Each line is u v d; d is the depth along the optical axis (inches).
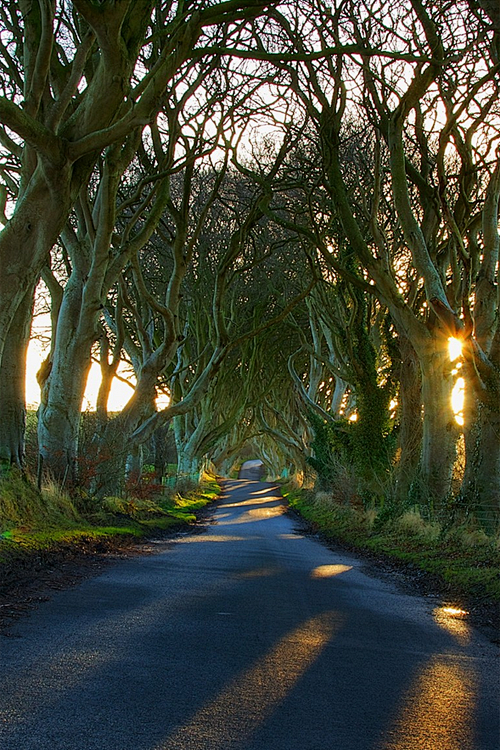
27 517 534.3
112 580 391.9
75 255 759.1
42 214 510.3
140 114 464.8
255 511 1509.6
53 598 319.9
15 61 693.9
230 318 1584.6
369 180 1013.8
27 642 232.8
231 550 634.8
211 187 1253.1
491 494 675.4
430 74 719.1
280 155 1002.7
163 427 1599.4
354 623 313.9
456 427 835.4
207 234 1342.3
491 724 179.3
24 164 555.8
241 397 1883.6
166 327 915.4
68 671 201.3
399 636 292.0
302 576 475.8
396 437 1063.0
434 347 820.6
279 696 191.8
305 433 2192.4
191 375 1785.2
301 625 298.2
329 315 1261.1
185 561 521.0
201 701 182.5
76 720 161.9
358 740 161.3
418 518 775.1
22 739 148.3
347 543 813.9
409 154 969.5
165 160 793.6
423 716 182.2
